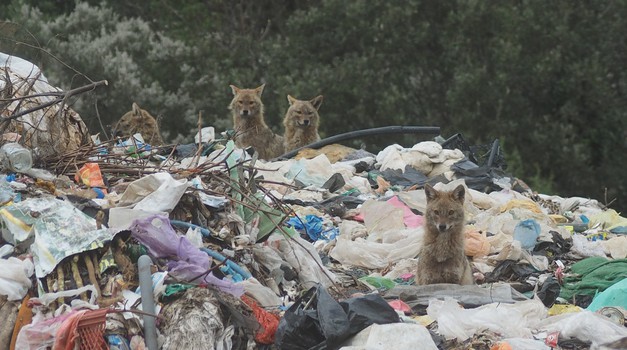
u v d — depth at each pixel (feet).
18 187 67.15
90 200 66.39
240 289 62.39
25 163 69.51
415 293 71.97
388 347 57.41
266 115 215.31
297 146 135.03
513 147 213.25
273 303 65.31
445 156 113.80
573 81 212.64
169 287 60.75
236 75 212.23
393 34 216.74
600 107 214.48
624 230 97.76
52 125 76.89
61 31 207.72
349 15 216.74
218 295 60.64
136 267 61.52
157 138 124.47
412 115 221.25
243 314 60.64
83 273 60.80
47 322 57.41
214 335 59.00
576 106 215.72
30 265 60.29
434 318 66.33
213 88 211.00
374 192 104.73
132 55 206.59
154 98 198.39
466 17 215.10
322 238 88.43
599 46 218.38
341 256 83.46
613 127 216.74
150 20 237.86
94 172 72.49
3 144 71.61
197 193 69.21
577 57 218.79
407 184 107.14
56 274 60.13
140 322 58.29
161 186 67.21
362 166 113.60
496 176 110.93
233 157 81.15
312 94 208.23
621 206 218.59
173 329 58.39
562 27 213.87
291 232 74.02
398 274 80.43
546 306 73.15
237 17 241.55
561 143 212.43
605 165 217.36
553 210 107.55
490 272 80.84
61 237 61.21
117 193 71.00
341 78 209.56
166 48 212.23
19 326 58.03
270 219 70.13
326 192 101.45
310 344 59.36
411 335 57.98
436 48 222.07
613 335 62.44
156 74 212.23
